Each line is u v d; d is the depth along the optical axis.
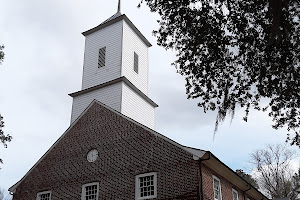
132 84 27.95
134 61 30.77
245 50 9.05
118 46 29.39
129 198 18.25
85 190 20.42
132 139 20.08
